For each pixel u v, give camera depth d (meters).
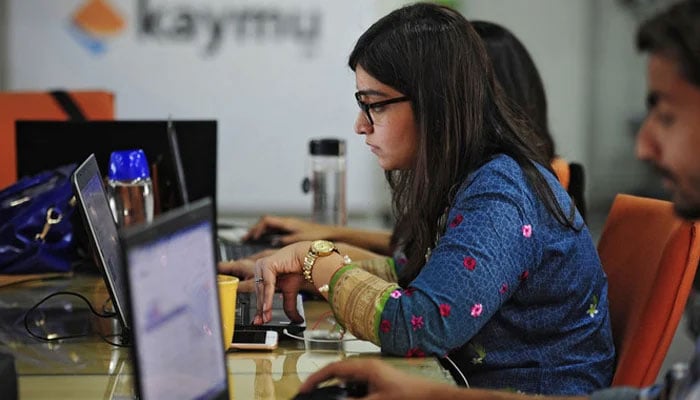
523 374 1.89
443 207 1.93
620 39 5.73
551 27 5.73
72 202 2.50
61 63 5.07
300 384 1.62
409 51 1.89
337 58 5.15
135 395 1.54
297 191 5.21
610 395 1.41
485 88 1.94
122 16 5.06
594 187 5.82
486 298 1.74
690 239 1.92
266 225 3.03
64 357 1.77
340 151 3.28
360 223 5.16
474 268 1.74
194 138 2.81
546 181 1.89
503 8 5.71
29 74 5.05
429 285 1.75
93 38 5.06
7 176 3.31
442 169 1.90
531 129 2.07
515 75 2.65
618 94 5.78
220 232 3.31
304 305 2.26
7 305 2.17
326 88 5.16
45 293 2.29
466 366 1.91
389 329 1.73
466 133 1.90
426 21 1.92
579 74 5.77
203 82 5.13
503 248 1.77
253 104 5.16
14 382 1.42
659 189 5.61
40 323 2.01
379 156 1.96
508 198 1.81
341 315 1.81
